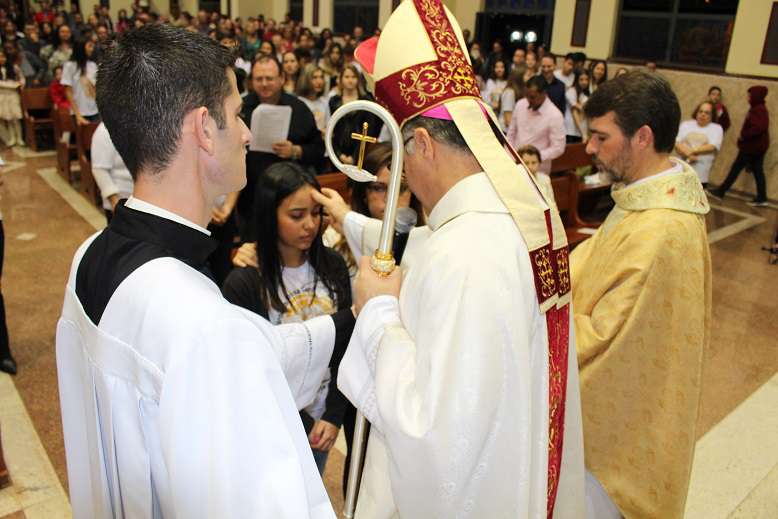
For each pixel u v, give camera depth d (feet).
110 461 3.08
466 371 3.59
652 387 5.81
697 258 5.58
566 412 4.98
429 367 3.66
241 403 2.79
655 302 5.65
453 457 3.59
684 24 29.48
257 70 12.53
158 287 2.88
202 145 3.10
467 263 3.72
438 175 4.11
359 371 4.15
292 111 13.14
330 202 6.22
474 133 3.97
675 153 23.54
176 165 3.10
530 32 36.99
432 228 4.22
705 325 6.06
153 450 2.94
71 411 3.57
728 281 16.98
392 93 4.16
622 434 6.03
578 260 6.37
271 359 2.96
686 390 5.73
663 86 5.55
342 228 6.25
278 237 6.09
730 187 27.37
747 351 13.21
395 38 4.13
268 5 54.24
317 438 5.92
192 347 2.74
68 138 21.80
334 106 19.01
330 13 46.14
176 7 58.75
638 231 5.65
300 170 6.08
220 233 11.40
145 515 3.05
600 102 5.72
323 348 4.10
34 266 15.21
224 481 2.73
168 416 2.72
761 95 24.40
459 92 4.03
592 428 6.13
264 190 5.91
